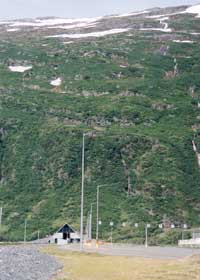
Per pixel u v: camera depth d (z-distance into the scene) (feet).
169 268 172.35
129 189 568.41
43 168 612.70
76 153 615.16
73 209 541.75
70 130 654.94
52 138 645.92
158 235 496.64
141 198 555.28
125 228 506.48
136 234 497.05
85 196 558.97
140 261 202.28
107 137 638.12
